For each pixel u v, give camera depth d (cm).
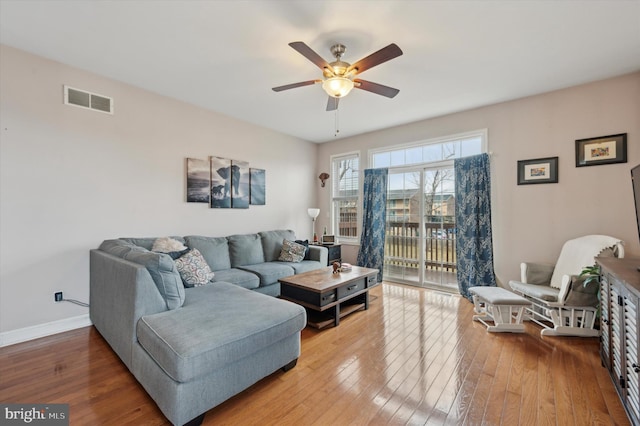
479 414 164
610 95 298
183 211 369
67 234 276
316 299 281
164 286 200
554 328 267
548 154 333
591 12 199
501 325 275
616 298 182
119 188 311
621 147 291
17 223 250
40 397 175
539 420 159
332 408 169
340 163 560
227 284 270
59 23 213
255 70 286
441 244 434
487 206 369
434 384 192
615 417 161
